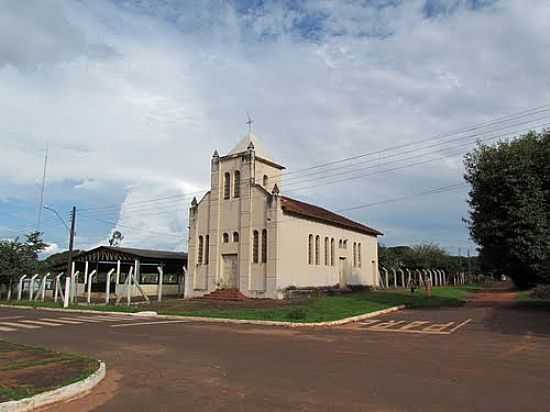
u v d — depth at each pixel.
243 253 33.97
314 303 27.59
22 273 44.59
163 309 29.09
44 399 7.79
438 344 14.45
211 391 8.70
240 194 35.03
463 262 86.62
